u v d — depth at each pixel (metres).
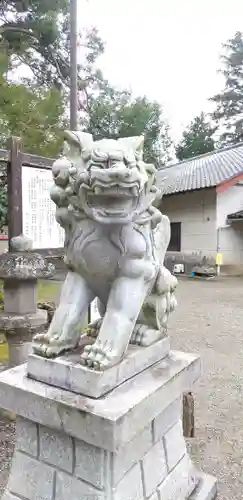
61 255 2.74
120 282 1.22
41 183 2.59
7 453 2.09
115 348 1.17
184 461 1.53
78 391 1.14
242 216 9.88
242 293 7.92
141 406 1.11
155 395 1.19
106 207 1.09
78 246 1.21
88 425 1.05
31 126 5.37
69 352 1.28
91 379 1.12
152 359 1.38
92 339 1.43
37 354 1.25
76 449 1.17
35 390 1.17
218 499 1.84
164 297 1.42
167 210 11.71
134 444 1.20
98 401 1.09
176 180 11.94
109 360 1.14
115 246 1.18
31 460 1.28
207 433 2.44
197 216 10.90
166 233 1.45
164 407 1.26
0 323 2.32
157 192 1.23
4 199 4.90
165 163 21.56
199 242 10.89
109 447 1.01
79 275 1.31
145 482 1.27
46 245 2.66
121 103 13.03
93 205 1.09
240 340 4.59
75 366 1.15
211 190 10.16
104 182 1.00
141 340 1.35
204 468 2.08
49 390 1.17
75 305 1.29
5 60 5.71
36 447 1.26
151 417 1.18
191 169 13.23
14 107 5.22
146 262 1.24
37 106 5.46
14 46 7.29
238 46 22.12
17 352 2.46
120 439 1.03
